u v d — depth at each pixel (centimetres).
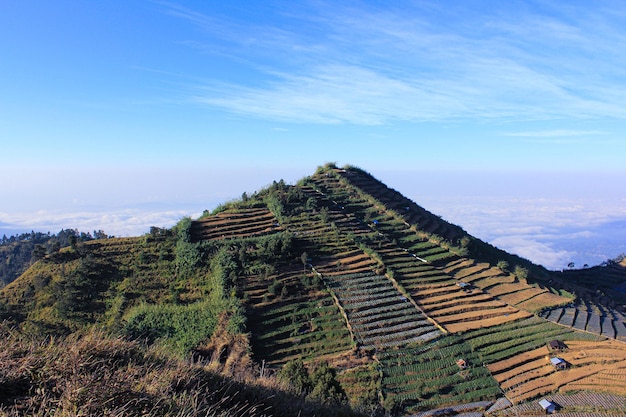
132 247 7038
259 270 6469
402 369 5138
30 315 5603
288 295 6125
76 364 1066
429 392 4878
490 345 5784
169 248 7012
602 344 5847
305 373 3428
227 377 1405
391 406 4494
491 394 4934
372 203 9644
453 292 7006
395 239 8306
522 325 6362
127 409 938
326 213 8244
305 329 5650
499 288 7488
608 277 12012
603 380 5050
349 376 4906
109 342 1255
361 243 7675
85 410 894
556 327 6353
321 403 1636
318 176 10562
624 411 4469
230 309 5528
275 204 8444
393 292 6638
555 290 7944
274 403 1355
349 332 5644
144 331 5084
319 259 7138
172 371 1205
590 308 7350
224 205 8719
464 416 4562
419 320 6119
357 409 1961
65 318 5447
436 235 8888
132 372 1106
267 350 5188
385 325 5881
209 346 4972
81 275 6172
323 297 6269
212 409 1090
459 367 5281
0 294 6066
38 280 6091
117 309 5606
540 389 4988
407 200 10869
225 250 6719
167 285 6222
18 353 1087
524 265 9694
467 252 8425
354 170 11375
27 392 966
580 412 4572
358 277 6831
